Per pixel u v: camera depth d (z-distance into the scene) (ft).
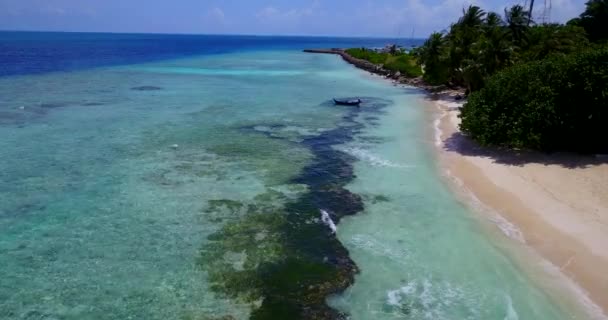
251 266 47.42
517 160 78.13
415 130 105.50
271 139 95.20
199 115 117.70
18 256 48.21
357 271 46.80
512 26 154.20
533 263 48.06
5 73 196.03
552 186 66.39
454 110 129.90
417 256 49.73
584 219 56.13
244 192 66.23
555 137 78.18
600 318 39.45
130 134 96.02
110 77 194.18
